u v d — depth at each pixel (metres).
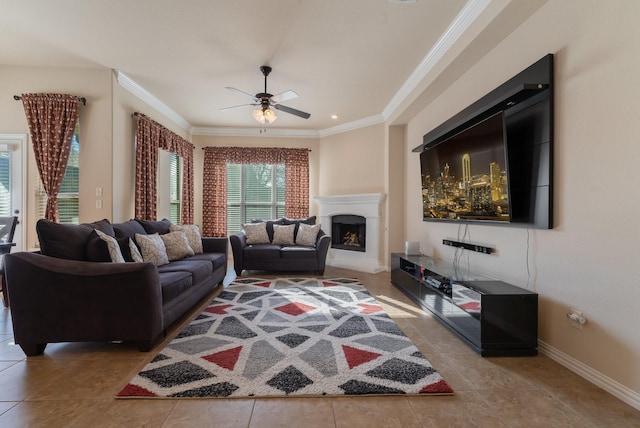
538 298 2.17
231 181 6.28
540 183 2.12
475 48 2.66
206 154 6.00
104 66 3.55
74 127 3.55
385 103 4.72
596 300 1.76
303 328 2.58
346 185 5.81
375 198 5.12
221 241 4.28
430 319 2.84
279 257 4.73
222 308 3.11
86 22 2.73
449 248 3.49
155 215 4.41
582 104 1.84
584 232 1.83
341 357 2.06
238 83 4.01
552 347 2.08
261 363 1.97
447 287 2.74
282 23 2.72
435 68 3.25
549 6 2.07
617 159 1.64
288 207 6.09
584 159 1.83
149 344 2.15
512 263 2.45
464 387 1.73
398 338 2.39
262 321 2.74
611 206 1.67
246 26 2.77
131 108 4.05
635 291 1.56
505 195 2.36
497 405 1.57
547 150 2.06
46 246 2.20
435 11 2.54
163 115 4.92
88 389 1.69
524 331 2.12
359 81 3.93
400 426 1.41
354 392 1.66
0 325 2.63
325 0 2.42
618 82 1.63
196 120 5.61
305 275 4.79
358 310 3.07
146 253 3.09
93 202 3.61
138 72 3.71
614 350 1.66
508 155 2.36
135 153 4.13
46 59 3.40
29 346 2.08
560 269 2.00
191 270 2.93
